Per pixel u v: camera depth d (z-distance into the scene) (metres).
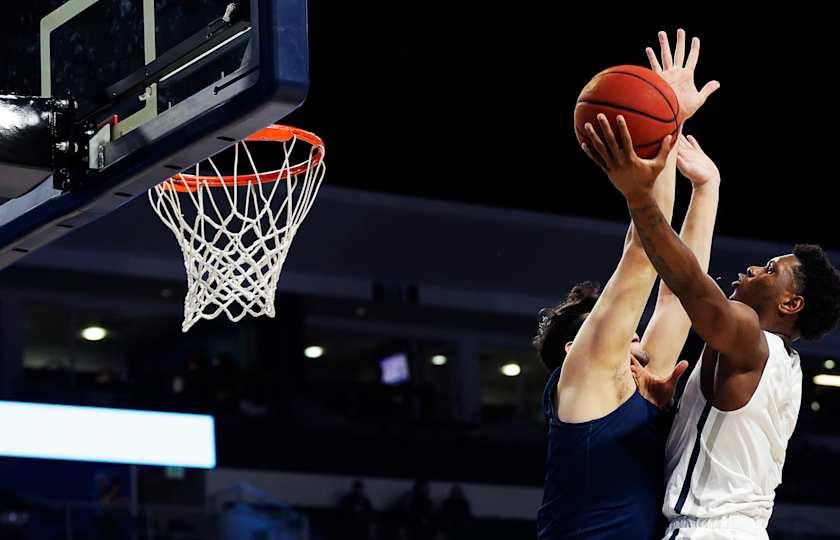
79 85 4.17
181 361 15.38
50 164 4.09
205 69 3.67
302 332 15.29
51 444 13.59
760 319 3.54
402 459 15.51
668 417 3.51
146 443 14.13
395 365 16.09
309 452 14.98
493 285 15.66
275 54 3.41
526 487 16.06
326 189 14.80
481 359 16.45
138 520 11.95
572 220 15.80
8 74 4.43
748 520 3.32
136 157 3.85
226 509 12.52
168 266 14.77
